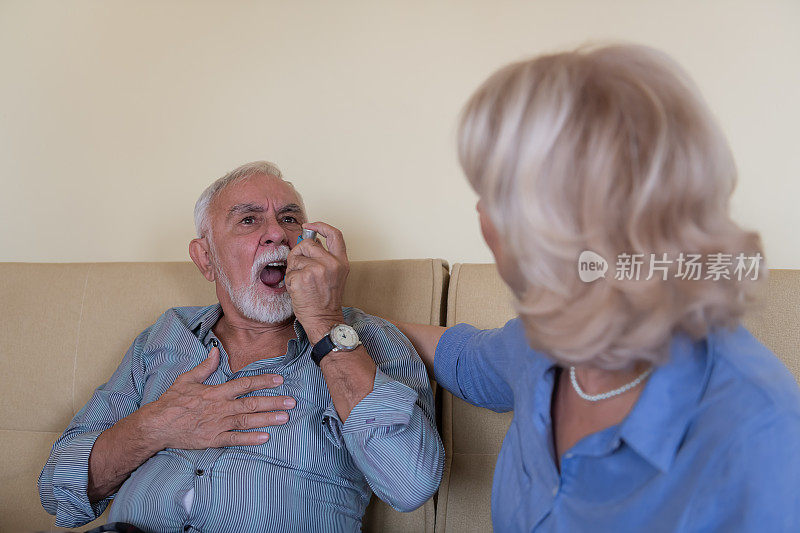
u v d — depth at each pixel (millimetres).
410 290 1522
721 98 1794
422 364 1337
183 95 2129
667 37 1832
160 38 2146
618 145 561
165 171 2131
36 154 2213
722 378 625
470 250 1937
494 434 1374
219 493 1221
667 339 610
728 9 1794
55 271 1734
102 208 2168
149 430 1286
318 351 1227
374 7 2018
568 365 670
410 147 1979
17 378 1661
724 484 576
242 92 2092
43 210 2205
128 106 2160
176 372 1426
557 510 718
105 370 1629
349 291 1577
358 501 1318
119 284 1685
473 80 1949
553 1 1907
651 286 571
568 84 584
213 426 1269
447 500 1371
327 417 1270
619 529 643
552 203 584
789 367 1133
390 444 1154
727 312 591
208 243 1486
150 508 1242
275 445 1261
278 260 1414
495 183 611
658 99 562
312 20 2055
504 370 1025
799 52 1749
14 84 2232
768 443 568
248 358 1435
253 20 2092
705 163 556
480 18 1949
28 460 1611
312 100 2047
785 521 547
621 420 701
